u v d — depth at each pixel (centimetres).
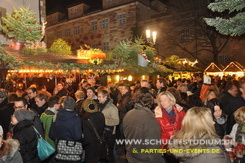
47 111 365
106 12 2725
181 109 316
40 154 290
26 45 694
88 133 341
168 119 300
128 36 2523
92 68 686
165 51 2355
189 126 184
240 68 1417
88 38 2908
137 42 928
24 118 286
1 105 407
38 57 620
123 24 2573
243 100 389
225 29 554
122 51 813
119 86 557
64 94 582
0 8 878
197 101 442
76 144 310
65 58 694
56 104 368
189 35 2211
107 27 2725
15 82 777
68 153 303
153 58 1062
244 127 261
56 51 833
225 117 355
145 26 2419
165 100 305
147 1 2684
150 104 252
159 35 2358
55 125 315
